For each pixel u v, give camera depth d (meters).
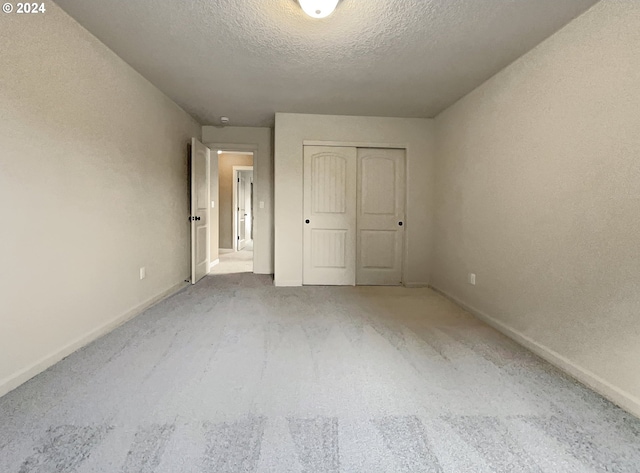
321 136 4.27
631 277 1.67
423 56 2.61
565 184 2.10
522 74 2.54
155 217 3.46
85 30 2.29
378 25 2.20
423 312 3.26
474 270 3.23
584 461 1.29
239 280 4.69
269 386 1.82
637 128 1.66
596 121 1.88
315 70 2.89
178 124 4.02
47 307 2.00
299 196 4.31
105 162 2.56
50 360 2.01
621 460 1.30
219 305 3.40
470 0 1.93
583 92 1.97
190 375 1.93
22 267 1.81
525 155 2.49
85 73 2.30
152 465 1.25
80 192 2.28
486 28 2.20
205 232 4.94
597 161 1.87
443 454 1.33
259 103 3.82
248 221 10.12
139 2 1.99
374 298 3.78
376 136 4.31
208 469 1.23
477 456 1.32
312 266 4.45
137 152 3.05
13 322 1.76
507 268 2.69
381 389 1.80
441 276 4.04
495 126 2.90
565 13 2.00
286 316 3.06
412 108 3.92
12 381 1.74
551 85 2.24
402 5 1.99
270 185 5.13
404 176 4.45
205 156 4.81
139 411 1.57
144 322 2.84
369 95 3.49
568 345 2.05
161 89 3.41
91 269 2.42
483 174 3.09
